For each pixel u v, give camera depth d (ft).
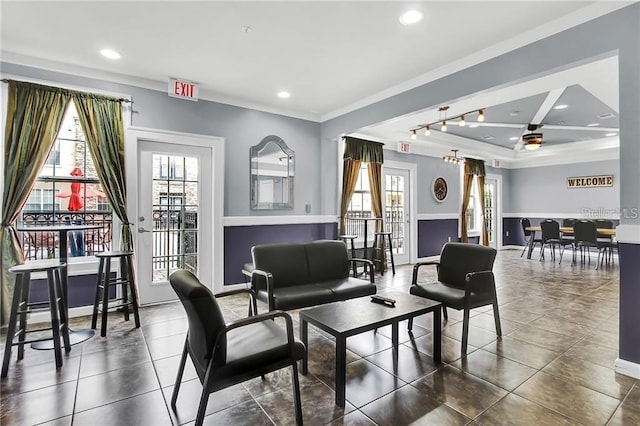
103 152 11.19
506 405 6.23
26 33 8.97
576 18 7.97
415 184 22.61
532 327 10.28
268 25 8.63
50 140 10.40
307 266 11.21
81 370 7.62
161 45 9.65
